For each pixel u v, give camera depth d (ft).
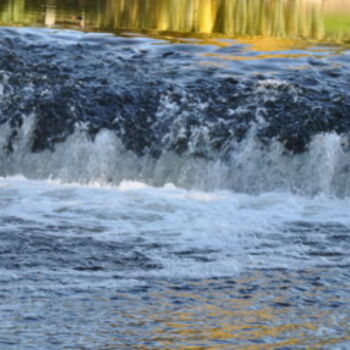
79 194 87.86
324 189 97.04
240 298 58.13
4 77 109.60
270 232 76.28
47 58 119.24
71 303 55.67
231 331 51.19
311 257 69.00
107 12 183.11
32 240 70.54
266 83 111.04
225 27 168.25
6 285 59.06
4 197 85.10
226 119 102.58
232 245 71.61
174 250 69.72
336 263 67.56
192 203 86.17
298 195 96.22
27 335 49.24
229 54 130.62
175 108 104.63
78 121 102.27
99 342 48.57
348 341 50.11
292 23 187.73
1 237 70.90
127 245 70.54
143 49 130.21
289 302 57.47
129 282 60.95
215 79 113.70
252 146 99.25
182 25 166.81
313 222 80.43
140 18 175.73
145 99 106.32
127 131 101.65
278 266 66.18
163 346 48.16
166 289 59.67
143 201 85.87
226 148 99.66
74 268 63.98
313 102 105.70
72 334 49.73
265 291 59.82
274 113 103.19
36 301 55.83
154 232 74.90
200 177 98.73
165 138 101.14
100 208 82.12
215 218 80.48
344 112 103.91
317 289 60.70
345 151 98.32
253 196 92.73
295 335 50.83
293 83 111.96
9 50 120.57
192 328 51.52
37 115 102.73
